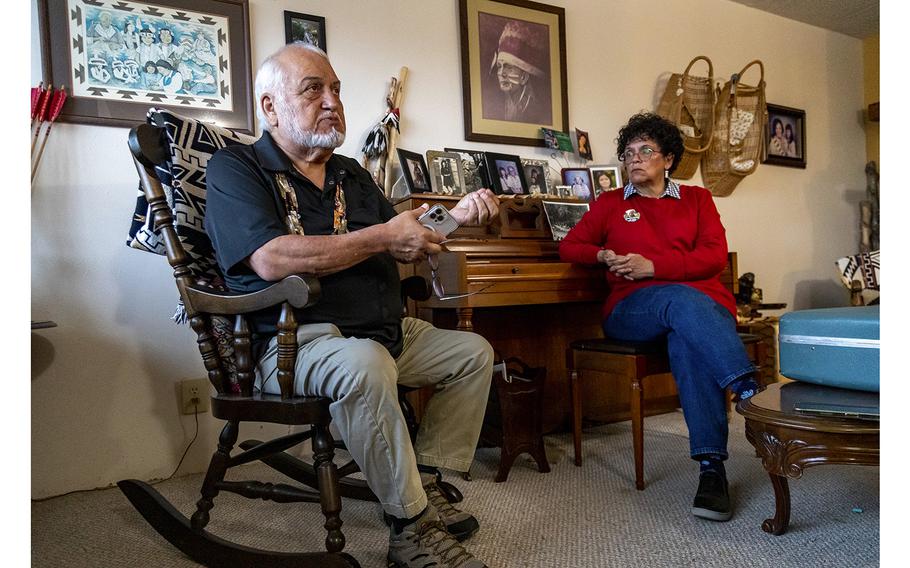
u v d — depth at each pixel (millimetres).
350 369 1137
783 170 3906
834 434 1198
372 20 2500
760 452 1338
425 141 2623
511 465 1928
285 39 2312
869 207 4227
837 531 1446
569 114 3037
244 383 1251
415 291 1616
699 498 1568
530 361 2545
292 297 1149
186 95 2131
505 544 1422
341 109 1471
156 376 2072
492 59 2781
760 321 3227
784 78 3916
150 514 1468
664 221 2123
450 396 1425
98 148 2002
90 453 1964
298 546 1454
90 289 1979
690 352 1690
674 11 3420
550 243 2426
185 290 1289
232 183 1299
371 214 1573
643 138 2133
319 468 1185
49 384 1911
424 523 1226
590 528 1513
